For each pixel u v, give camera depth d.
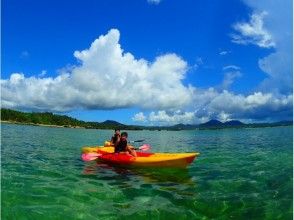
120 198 8.95
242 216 7.52
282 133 49.50
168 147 25.77
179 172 12.50
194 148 23.94
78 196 9.09
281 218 7.30
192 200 8.76
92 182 10.77
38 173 12.20
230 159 16.23
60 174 12.05
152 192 9.59
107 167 13.47
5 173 12.12
